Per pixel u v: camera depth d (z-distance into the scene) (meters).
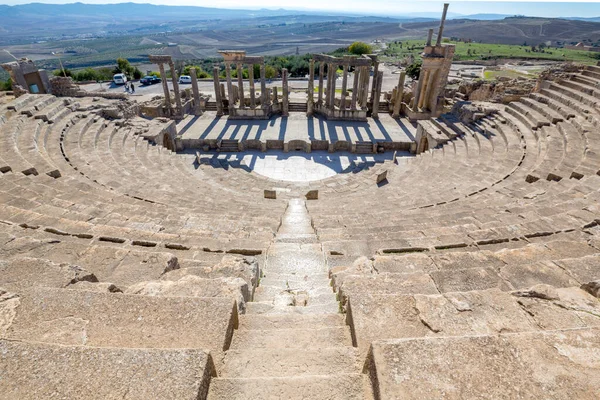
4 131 17.94
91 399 2.46
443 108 34.19
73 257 6.07
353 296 4.09
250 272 6.25
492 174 16.69
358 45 95.12
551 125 20.67
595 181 12.20
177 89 33.56
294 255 7.91
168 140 28.17
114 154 20.88
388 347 2.84
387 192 16.44
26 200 9.52
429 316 3.79
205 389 2.64
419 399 2.48
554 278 5.12
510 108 25.23
